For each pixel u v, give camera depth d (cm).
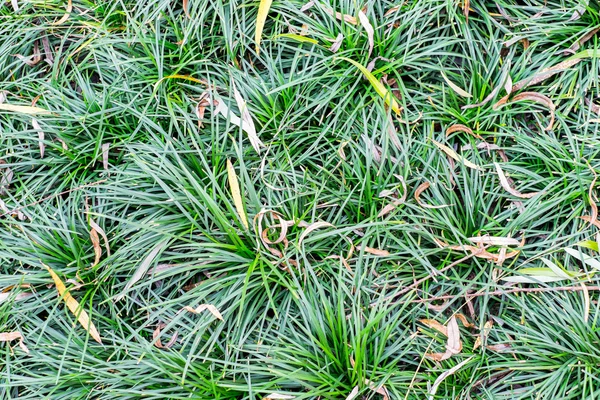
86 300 150
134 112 154
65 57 160
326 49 155
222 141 155
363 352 144
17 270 150
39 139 154
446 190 151
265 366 147
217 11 156
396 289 148
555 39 155
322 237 149
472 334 148
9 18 160
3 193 156
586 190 150
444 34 157
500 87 153
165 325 149
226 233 149
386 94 152
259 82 155
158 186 153
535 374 146
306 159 154
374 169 151
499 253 148
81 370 147
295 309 149
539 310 147
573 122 153
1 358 148
